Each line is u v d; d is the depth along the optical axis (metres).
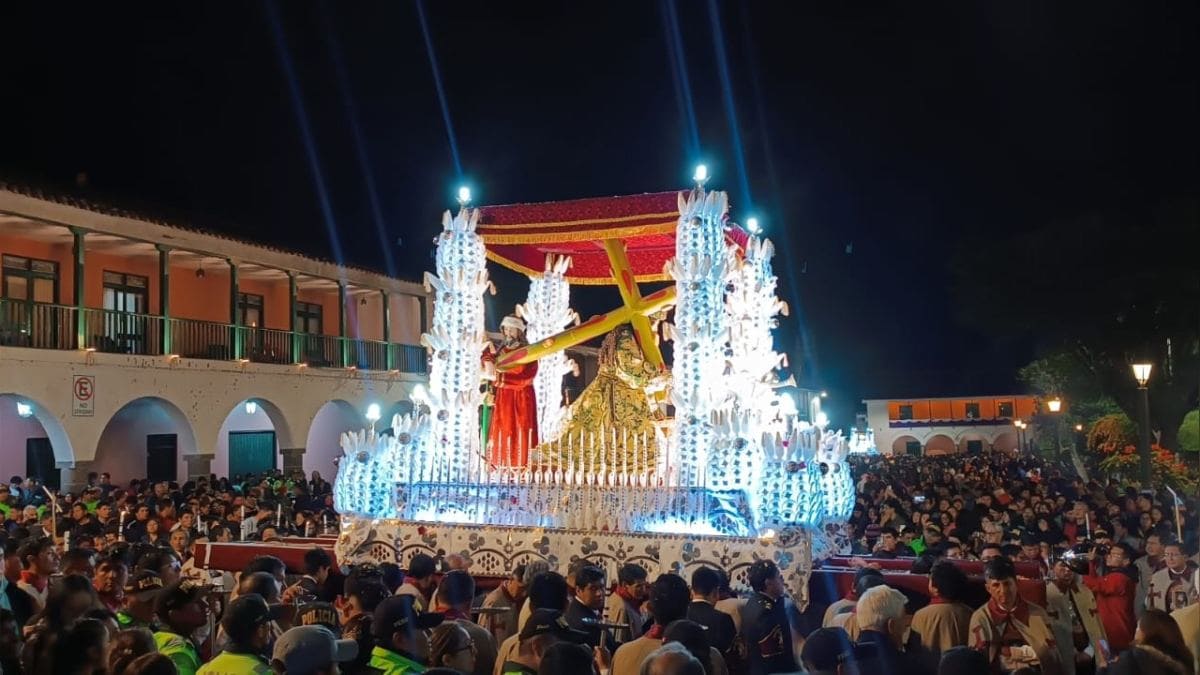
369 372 31.95
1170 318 30.75
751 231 12.76
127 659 4.64
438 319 11.38
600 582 6.77
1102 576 9.65
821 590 9.48
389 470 10.84
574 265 13.89
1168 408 31.25
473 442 11.20
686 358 10.05
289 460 28.31
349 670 5.36
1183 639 5.78
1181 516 13.53
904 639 6.37
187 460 25.12
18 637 5.76
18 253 22.95
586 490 10.07
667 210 10.58
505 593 7.72
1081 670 7.73
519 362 11.78
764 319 12.09
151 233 24.11
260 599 5.16
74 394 21.77
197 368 25.14
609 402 11.25
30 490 19.14
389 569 7.59
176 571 7.14
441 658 5.00
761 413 11.27
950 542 12.38
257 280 30.33
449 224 11.47
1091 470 33.72
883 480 25.59
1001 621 6.24
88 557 7.64
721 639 6.13
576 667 4.20
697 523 9.60
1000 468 33.06
